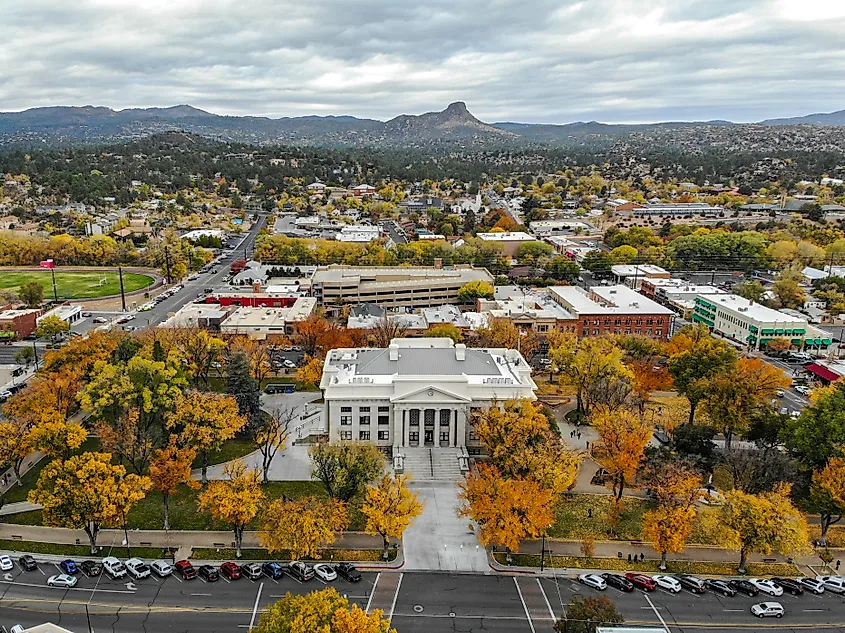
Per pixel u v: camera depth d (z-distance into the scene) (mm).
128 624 90812
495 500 107000
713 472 138750
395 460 138125
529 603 97562
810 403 179125
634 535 116438
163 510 120875
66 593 97000
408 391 145625
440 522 118875
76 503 102438
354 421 146625
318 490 128875
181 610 93938
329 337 194250
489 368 154875
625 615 94938
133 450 125062
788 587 101250
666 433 153875
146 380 142875
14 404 139000
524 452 122125
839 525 121250
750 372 151750
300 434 153875
